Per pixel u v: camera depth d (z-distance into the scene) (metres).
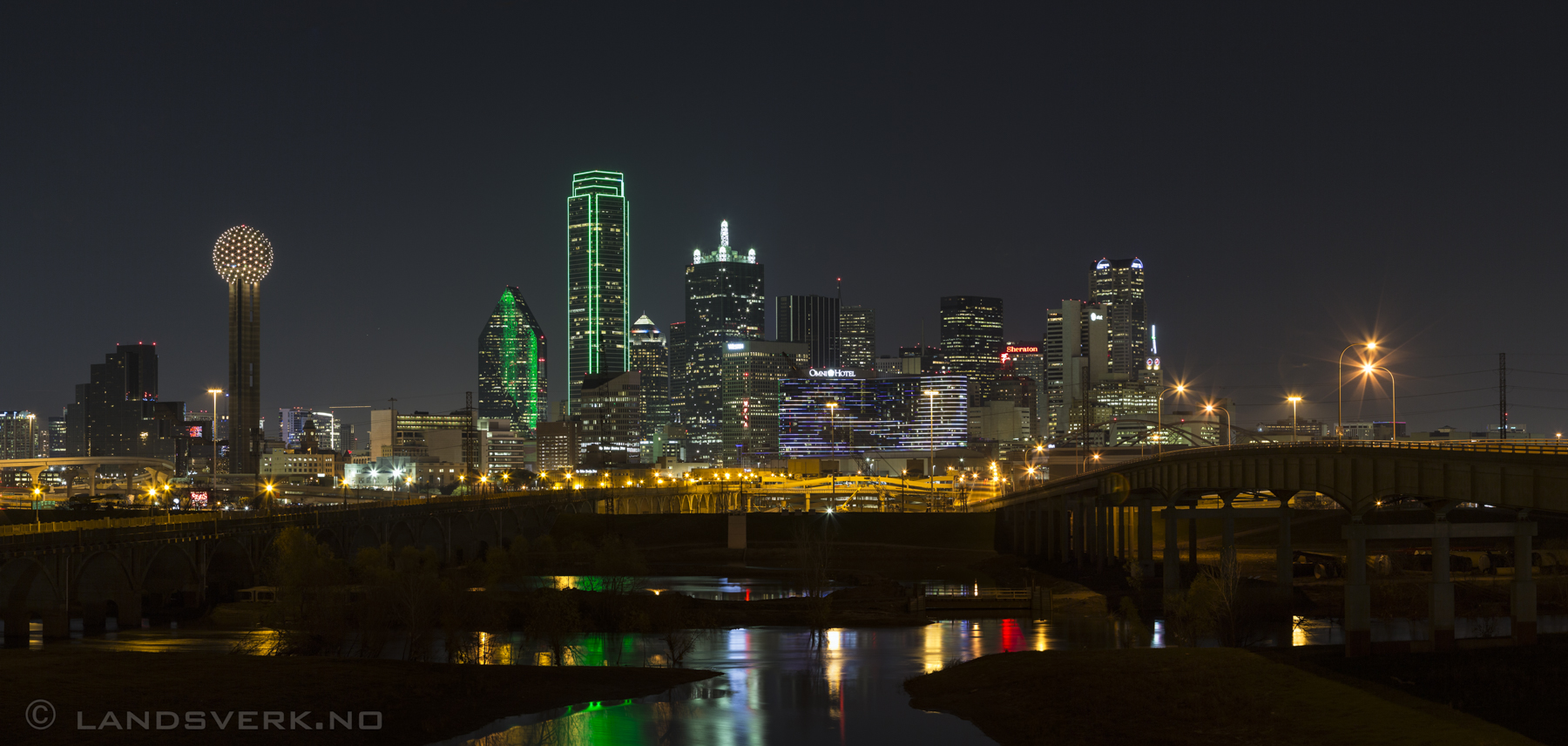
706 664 109.88
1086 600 158.62
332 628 114.12
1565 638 106.12
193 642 125.19
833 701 92.19
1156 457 166.25
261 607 148.50
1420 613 143.12
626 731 81.69
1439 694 85.62
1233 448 139.50
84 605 146.88
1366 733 71.56
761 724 84.25
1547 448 94.88
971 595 160.50
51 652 94.38
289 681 87.12
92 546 141.88
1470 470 95.50
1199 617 119.06
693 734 81.25
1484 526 103.94
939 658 113.94
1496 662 95.12
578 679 97.38
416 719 81.81
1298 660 99.44
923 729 82.56
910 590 171.00
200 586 163.88
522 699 89.62
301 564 140.00
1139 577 168.75
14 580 132.25
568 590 146.88
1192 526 179.88
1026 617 149.00
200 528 164.75
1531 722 76.94
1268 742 71.69
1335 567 168.12
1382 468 106.88
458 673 94.12
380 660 97.50
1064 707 83.81
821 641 122.56
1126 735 76.00
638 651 118.25
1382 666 96.88
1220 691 82.88
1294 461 123.00
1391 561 167.75
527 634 119.81
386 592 111.06
